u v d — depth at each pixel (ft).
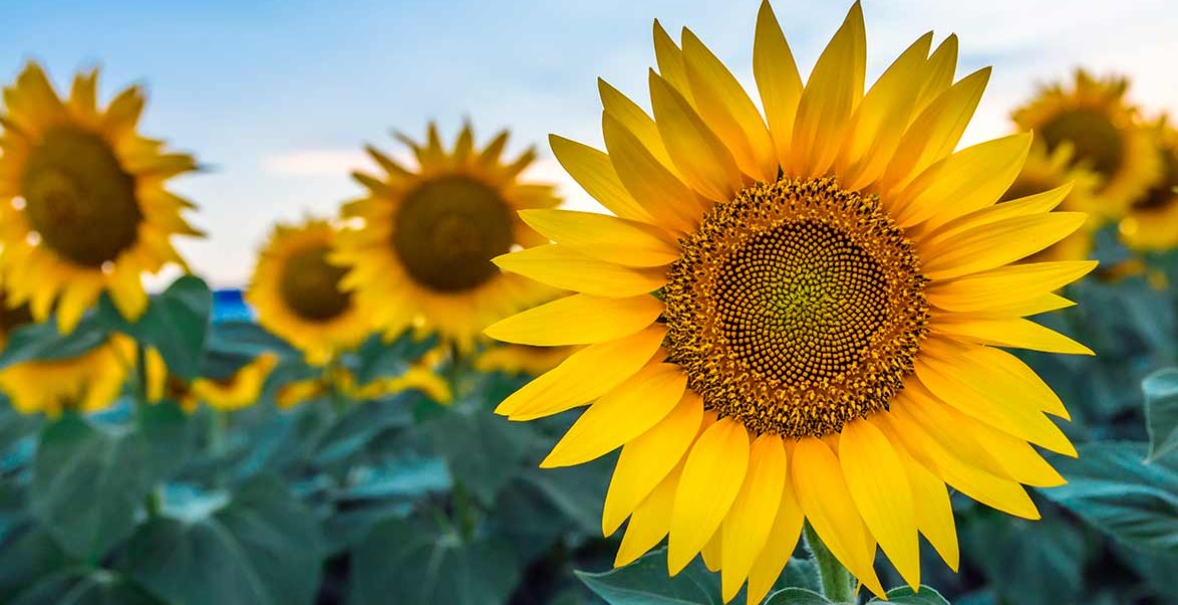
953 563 2.61
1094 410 5.32
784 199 2.78
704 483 2.71
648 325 2.80
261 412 5.91
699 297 2.80
